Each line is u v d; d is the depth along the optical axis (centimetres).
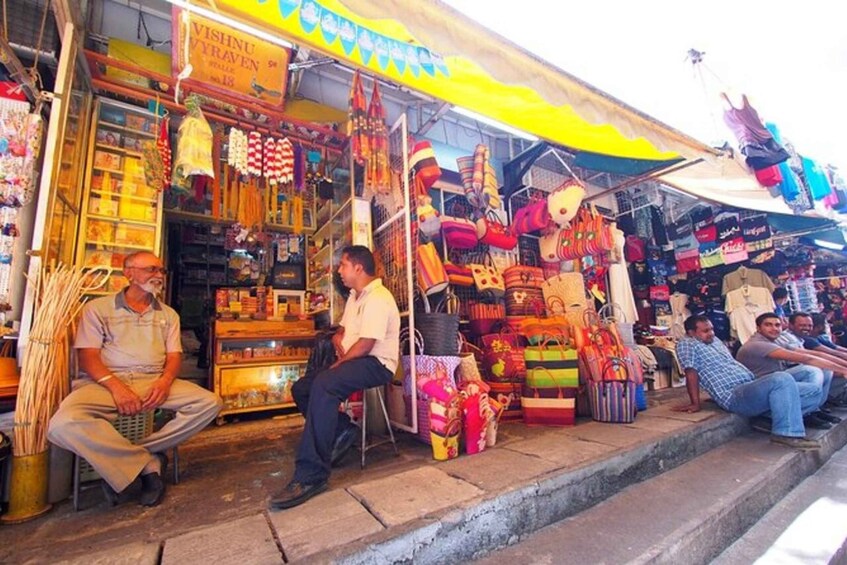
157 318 225
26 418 172
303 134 343
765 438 333
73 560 133
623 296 532
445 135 491
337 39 222
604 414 322
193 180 318
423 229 330
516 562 161
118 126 282
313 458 184
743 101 370
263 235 408
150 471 184
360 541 141
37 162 237
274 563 129
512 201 518
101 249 268
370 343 219
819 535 202
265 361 376
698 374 362
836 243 659
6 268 222
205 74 284
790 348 408
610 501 217
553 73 235
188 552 136
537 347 333
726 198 480
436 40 186
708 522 190
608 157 429
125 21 321
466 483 192
